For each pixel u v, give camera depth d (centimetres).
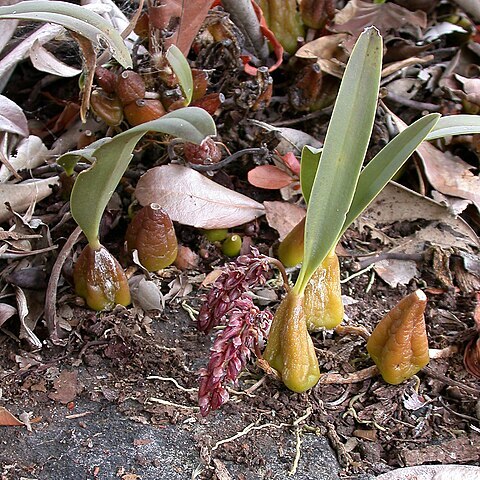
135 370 34
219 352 29
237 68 42
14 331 35
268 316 31
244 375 34
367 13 46
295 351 32
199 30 40
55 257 37
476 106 46
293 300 32
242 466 31
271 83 41
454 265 40
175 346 35
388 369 33
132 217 40
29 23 44
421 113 47
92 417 32
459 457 32
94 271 35
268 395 33
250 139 42
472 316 38
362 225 42
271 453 31
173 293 38
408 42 46
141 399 33
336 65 43
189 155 40
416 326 32
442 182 42
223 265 39
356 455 32
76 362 34
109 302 36
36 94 47
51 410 32
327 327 35
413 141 31
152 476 30
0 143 39
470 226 43
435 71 48
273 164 43
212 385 29
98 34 30
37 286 36
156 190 38
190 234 40
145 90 39
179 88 39
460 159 44
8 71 43
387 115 45
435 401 34
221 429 32
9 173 39
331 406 33
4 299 36
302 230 37
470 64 49
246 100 41
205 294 36
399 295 39
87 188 31
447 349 36
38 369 34
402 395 34
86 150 31
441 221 42
